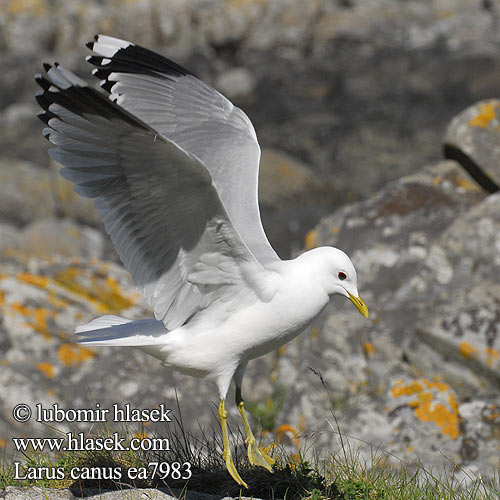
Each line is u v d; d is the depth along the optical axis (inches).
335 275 302.7
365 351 519.2
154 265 295.6
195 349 299.3
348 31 1882.4
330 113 1539.1
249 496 314.5
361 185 1226.6
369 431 440.1
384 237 562.6
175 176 271.6
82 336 301.0
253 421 502.0
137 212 286.5
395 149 1365.7
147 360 506.6
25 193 1084.5
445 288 534.6
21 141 1390.3
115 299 593.0
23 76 1704.0
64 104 264.1
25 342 539.8
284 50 1867.6
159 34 1875.0
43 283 585.0
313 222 1063.6
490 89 1600.6
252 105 1603.1
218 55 1882.4
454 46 1844.2
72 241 935.0
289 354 544.1
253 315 296.2
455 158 628.7
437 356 503.5
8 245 921.5
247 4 1882.4
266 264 305.0
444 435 432.8
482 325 496.7
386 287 542.3
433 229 562.3
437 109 1528.1
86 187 282.8
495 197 558.9
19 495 299.3
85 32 1860.2
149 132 257.6
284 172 1162.0
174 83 358.6
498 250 538.9
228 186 342.3
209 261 292.0
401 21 1924.2
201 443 375.6
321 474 344.8
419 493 331.0
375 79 1688.0
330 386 513.0
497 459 416.8
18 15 1835.6
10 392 503.8
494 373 489.7
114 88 345.4
